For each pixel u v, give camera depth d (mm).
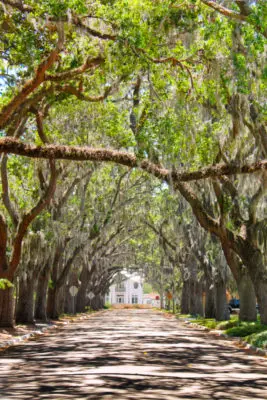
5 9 15164
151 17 15812
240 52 17703
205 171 17609
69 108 26562
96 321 45812
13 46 17672
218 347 20938
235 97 20156
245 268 29234
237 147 21703
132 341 23312
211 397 9695
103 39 16453
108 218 41469
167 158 20719
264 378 12406
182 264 56594
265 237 26031
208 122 23625
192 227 40250
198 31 18188
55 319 44125
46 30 16906
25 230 27625
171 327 36250
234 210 26094
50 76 16109
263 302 25922
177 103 21391
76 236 41500
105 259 69062
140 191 45000
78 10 13891
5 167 27844
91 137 28656
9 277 28188
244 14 15359
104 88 20859
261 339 20125
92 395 9789
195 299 52125
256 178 24047
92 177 38906
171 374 12883
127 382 11484
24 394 9922
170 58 17688
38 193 31141
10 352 18625
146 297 183250
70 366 14422
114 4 15383
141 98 23438
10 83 19672
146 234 61812
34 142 28500
